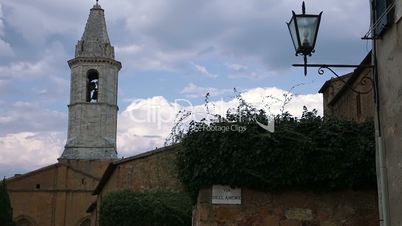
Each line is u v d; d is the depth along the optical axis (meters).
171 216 28.55
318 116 11.84
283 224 11.30
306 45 9.57
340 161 11.24
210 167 11.34
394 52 9.76
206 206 11.34
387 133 10.06
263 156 11.28
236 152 11.32
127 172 32.03
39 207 69.12
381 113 10.33
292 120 11.83
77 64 82.31
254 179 11.29
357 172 11.24
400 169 9.49
